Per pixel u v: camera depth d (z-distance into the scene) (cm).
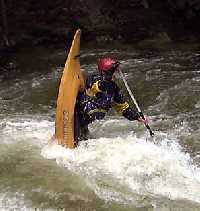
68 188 1267
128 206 1184
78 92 1505
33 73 2642
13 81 2506
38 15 3472
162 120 1802
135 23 3453
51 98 2184
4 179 1323
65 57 2939
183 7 3456
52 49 3108
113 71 1470
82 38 3272
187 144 1560
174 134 1644
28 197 1235
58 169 1362
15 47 3106
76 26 3372
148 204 1190
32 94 2248
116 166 1340
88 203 1202
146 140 1546
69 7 3528
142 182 1276
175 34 3291
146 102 2045
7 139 1582
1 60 2880
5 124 1770
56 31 3294
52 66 2767
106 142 1460
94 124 1741
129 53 2941
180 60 2689
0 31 3177
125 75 2389
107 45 3150
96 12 3538
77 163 1381
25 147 1514
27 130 1683
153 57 2802
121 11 3609
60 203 1206
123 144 1447
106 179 1295
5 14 3166
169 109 1938
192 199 1211
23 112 1986
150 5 3684
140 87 2209
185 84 2192
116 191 1245
